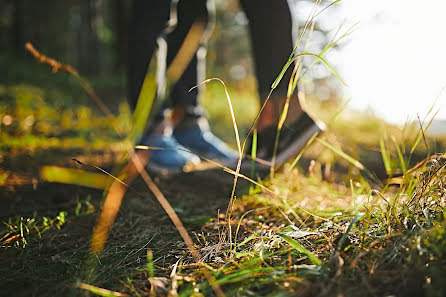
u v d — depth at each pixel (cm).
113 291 89
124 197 175
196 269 97
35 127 374
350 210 123
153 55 205
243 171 188
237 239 116
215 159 255
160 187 193
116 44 1238
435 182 107
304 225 116
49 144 314
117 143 335
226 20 1950
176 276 92
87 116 483
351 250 96
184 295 82
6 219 145
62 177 119
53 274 100
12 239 121
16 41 1491
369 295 77
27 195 178
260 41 179
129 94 218
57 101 598
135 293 88
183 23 243
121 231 133
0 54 1138
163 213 153
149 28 208
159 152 222
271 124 180
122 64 1221
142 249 115
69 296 87
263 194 155
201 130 263
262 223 130
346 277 84
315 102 519
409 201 106
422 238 85
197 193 183
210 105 645
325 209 128
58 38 1781
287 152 179
